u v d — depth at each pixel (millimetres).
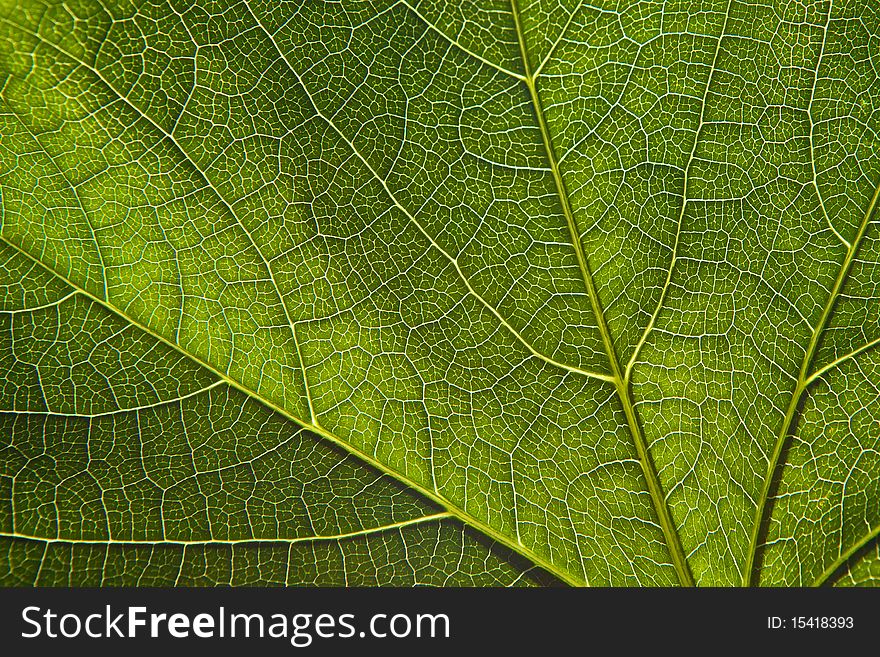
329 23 123
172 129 123
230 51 122
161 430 127
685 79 126
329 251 127
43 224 123
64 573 126
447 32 124
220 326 126
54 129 121
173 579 128
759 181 128
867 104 127
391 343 129
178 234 125
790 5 125
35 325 124
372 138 125
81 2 119
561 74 126
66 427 125
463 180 127
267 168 124
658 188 128
